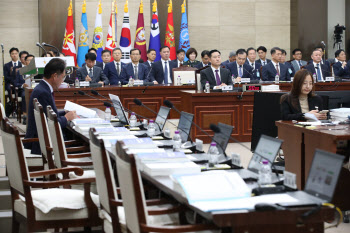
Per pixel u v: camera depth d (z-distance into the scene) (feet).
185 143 17.92
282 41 60.23
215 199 10.54
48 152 18.83
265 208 9.82
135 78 45.03
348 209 19.21
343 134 17.72
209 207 10.05
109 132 19.61
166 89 41.73
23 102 47.32
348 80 42.65
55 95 39.27
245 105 36.47
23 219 15.39
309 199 10.48
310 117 21.15
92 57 42.91
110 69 44.98
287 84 39.14
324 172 10.61
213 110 36.19
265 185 11.89
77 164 17.61
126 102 41.01
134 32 57.36
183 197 10.86
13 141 14.80
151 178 12.89
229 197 10.62
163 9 57.62
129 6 57.16
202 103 36.09
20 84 50.03
